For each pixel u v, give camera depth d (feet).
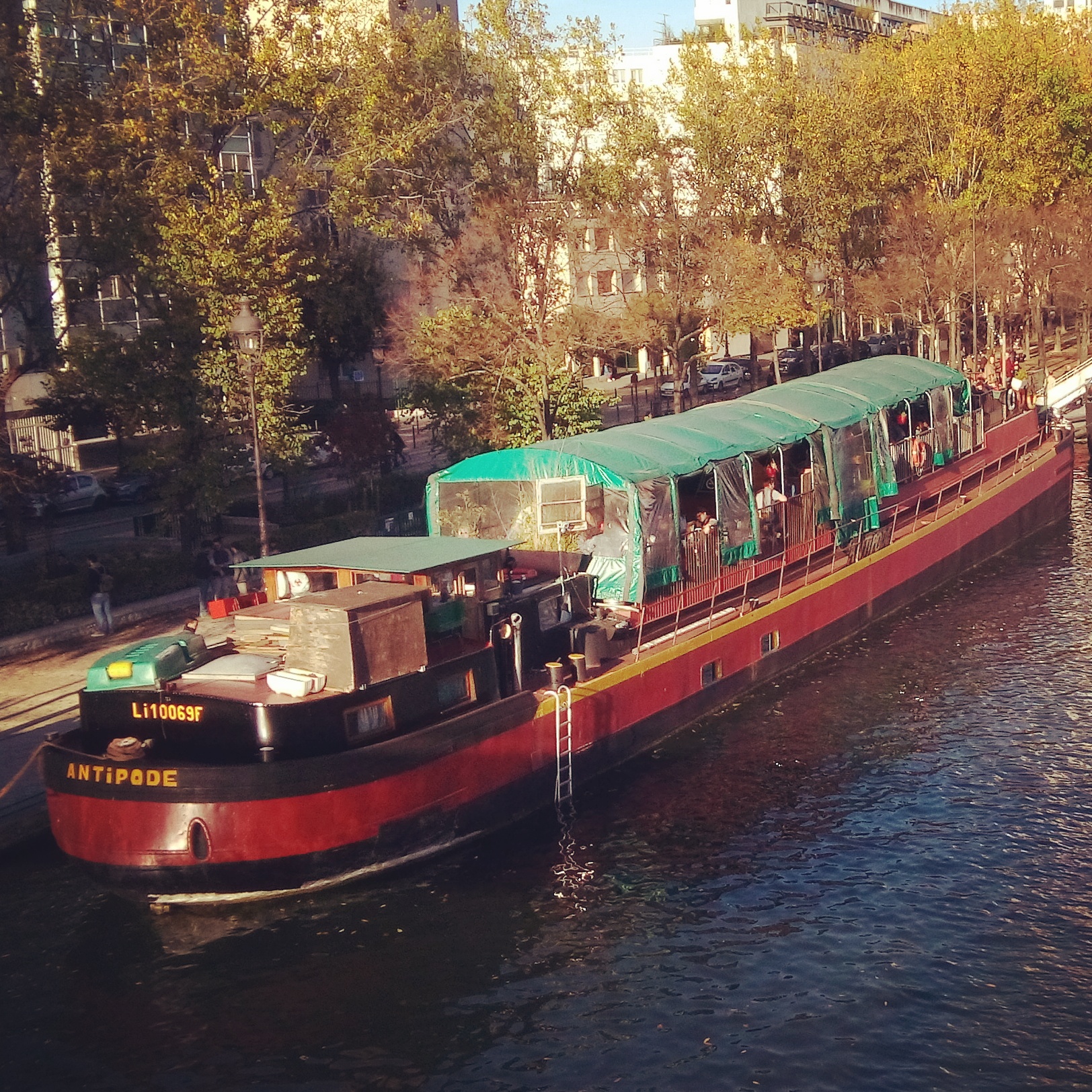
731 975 52.26
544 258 138.51
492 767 63.00
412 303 146.72
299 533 122.01
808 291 175.52
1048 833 63.26
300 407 188.85
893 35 220.84
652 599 77.87
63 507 155.84
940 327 250.78
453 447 140.36
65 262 115.85
